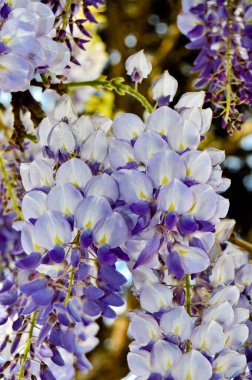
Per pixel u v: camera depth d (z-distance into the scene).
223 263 0.61
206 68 0.80
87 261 0.58
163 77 0.64
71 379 0.70
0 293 0.65
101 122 0.65
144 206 0.57
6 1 0.62
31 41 0.61
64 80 0.76
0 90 0.62
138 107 1.37
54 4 0.73
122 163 0.59
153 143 0.59
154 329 0.57
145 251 0.57
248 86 0.77
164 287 0.59
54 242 0.57
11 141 0.80
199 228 0.58
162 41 1.78
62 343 0.59
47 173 0.60
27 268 0.57
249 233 1.72
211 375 0.55
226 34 0.79
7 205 0.79
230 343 0.58
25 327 0.63
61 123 0.61
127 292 1.36
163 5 1.94
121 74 1.56
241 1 0.80
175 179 0.57
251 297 0.63
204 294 0.60
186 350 0.56
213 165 0.61
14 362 0.61
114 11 1.62
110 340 1.65
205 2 0.82
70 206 0.58
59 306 0.57
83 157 0.60
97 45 1.14
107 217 0.57
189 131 0.59
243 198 1.77
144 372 0.56
